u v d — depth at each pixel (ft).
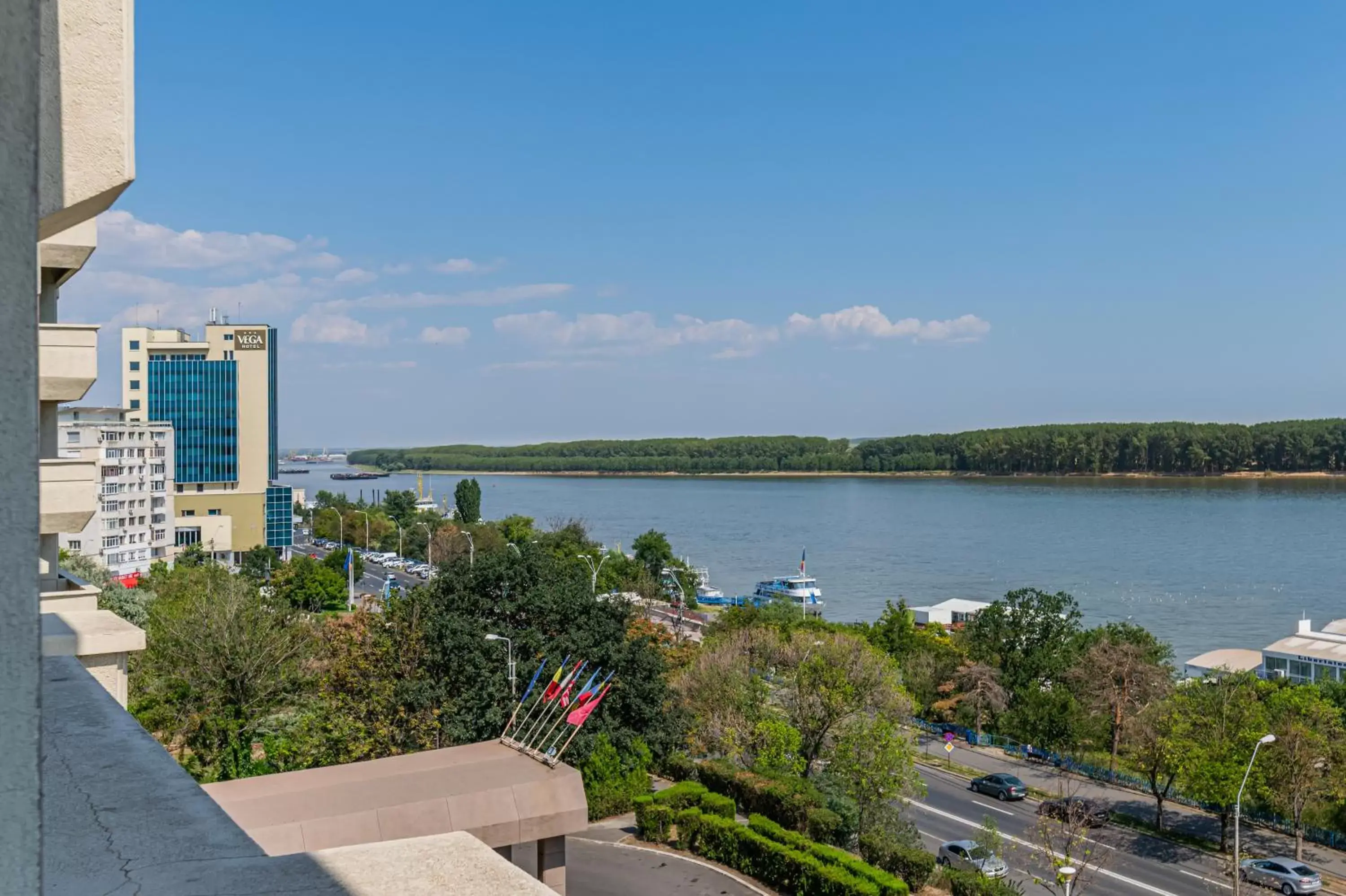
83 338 47.91
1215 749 128.57
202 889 6.66
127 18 12.19
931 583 395.14
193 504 409.28
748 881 96.22
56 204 11.66
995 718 200.95
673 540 573.74
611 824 115.65
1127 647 177.88
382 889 6.65
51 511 45.01
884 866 105.50
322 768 67.67
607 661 130.52
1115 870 119.03
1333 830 135.64
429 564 374.43
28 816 4.79
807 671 133.80
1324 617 309.22
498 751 72.23
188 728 121.39
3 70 4.66
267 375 430.20
